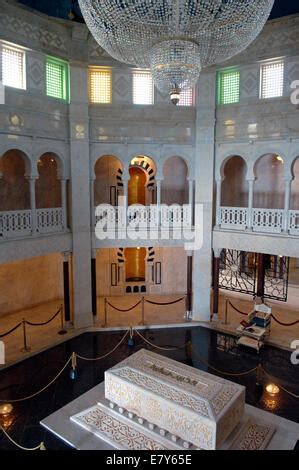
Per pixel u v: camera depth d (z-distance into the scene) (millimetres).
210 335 15266
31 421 9922
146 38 7453
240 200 18297
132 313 17047
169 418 8891
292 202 17297
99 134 15109
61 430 9469
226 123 15086
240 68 14648
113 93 15102
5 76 12750
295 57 13516
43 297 18203
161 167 15602
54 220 14672
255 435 9180
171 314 16969
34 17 13070
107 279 19141
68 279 15383
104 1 7035
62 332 15039
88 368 12648
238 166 18094
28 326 15562
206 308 16219
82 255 15328
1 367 12438
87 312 15641
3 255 12883
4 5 12188
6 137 12688
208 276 16016
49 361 13117
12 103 12766
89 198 15305
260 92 14391
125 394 9625
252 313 14742
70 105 14438
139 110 15227
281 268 18250
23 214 13609
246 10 7090
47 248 14312
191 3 6820
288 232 14242
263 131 14328
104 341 14688
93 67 14914
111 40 7820
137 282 19375
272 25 13727
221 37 7516
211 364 13000
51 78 14148
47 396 11016
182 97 15594
